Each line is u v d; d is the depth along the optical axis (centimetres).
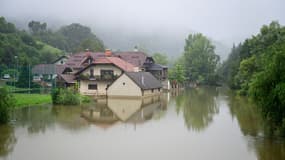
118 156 1930
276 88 2152
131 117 3400
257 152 2038
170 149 2098
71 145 2164
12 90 5206
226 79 11425
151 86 6119
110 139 2353
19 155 1925
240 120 3225
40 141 2266
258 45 5531
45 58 10975
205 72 11662
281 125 2286
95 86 5984
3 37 9650
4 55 8619
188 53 11975
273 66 2272
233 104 4700
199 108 4231
